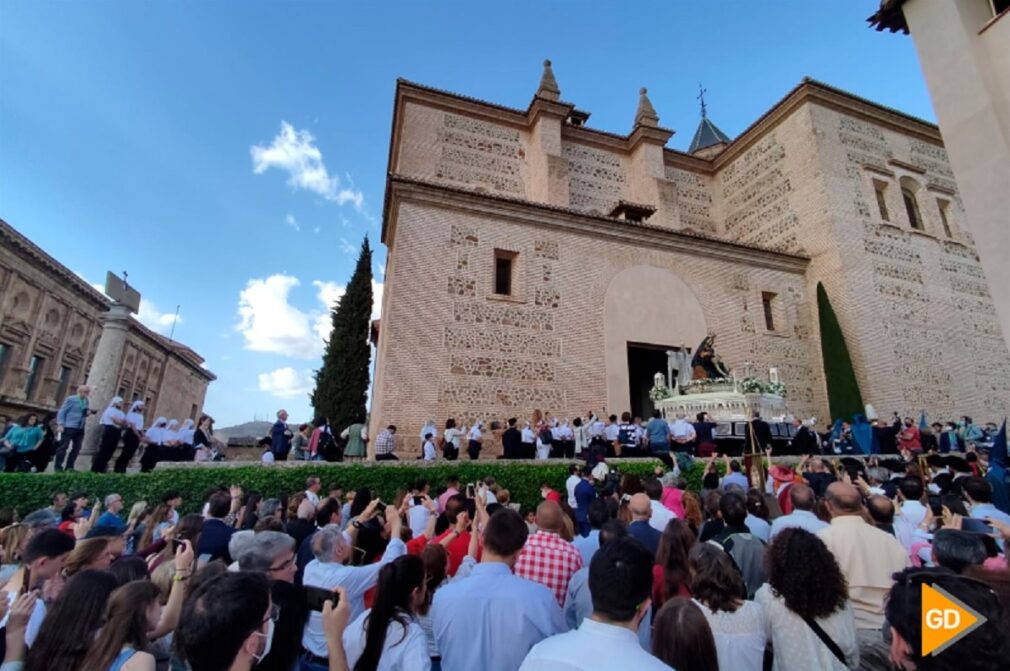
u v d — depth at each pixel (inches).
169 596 149.7
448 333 720.3
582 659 88.0
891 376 908.6
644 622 154.1
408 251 730.2
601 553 104.0
